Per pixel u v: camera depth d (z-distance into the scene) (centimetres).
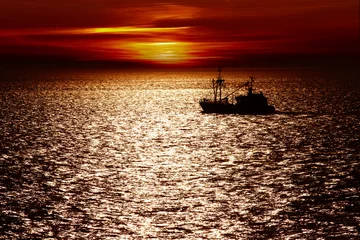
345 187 10838
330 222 8775
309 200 9956
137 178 11962
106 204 9862
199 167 13188
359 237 8144
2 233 8362
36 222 8856
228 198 10206
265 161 13750
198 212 9394
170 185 11281
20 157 14325
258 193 10519
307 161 13588
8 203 9838
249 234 8356
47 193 10556
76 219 9025
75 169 12888
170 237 8281
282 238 8156
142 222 8894
